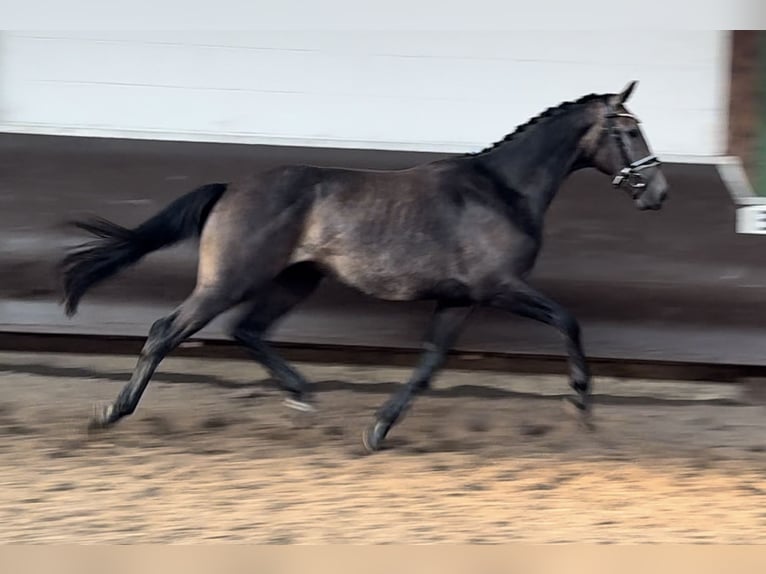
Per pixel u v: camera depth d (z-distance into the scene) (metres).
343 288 6.55
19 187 6.52
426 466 5.39
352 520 4.68
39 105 6.57
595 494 5.08
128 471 5.18
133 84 6.56
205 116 6.59
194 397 6.31
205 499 4.88
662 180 5.54
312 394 5.86
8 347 6.86
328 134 6.60
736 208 6.44
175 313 5.32
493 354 6.61
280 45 6.52
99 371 6.62
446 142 6.59
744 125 6.47
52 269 6.53
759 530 4.68
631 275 6.48
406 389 5.54
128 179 6.55
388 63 6.53
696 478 5.32
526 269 5.46
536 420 6.13
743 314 6.46
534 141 5.51
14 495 4.84
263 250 5.25
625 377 6.84
